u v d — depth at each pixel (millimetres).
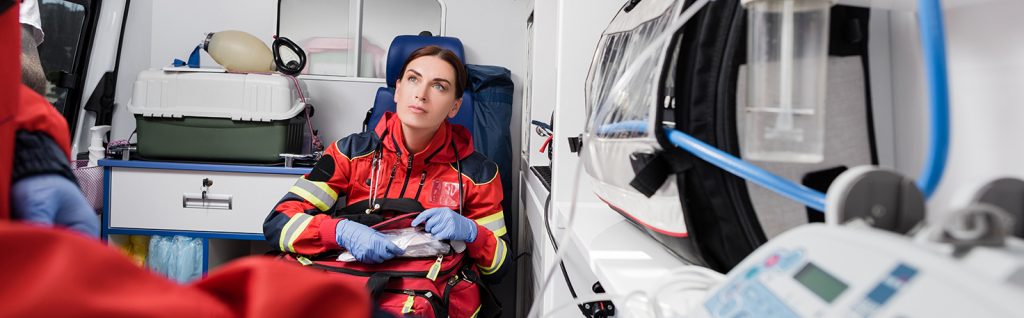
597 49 886
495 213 1670
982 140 420
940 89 305
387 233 1383
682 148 501
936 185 313
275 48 2080
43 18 2066
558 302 992
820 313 265
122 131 2402
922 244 270
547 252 1107
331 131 2514
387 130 1652
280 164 2012
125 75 2402
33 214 315
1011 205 301
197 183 1920
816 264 300
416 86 1551
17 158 318
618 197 705
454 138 1733
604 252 649
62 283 158
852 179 314
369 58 2555
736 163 432
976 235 247
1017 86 389
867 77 442
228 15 2471
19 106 315
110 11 2314
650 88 545
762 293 313
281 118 1952
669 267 584
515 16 2549
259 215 1934
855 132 435
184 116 1950
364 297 229
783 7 432
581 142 906
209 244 1970
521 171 2371
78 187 368
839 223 315
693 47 493
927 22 307
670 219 550
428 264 1319
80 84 2270
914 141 445
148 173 1916
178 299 184
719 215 472
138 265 190
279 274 204
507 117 2293
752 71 446
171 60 2461
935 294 228
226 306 203
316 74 2516
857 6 441
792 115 433
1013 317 197
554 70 1684
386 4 2555
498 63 2553
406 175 1621
